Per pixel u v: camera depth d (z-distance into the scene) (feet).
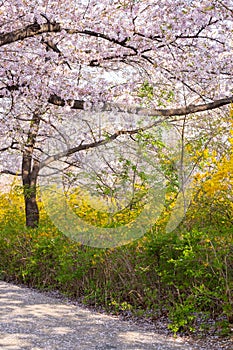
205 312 18.25
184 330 18.40
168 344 16.76
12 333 18.33
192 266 18.93
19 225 33.91
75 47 26.73
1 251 34.88
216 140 27.02
